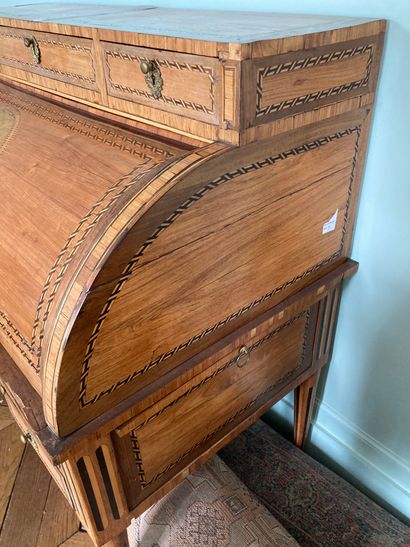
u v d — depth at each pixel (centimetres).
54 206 65
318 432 126
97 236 53
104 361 57
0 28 93
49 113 85
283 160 65
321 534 103
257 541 94
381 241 90
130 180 59
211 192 57
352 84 71
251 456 121
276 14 81
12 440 130
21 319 63
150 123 67
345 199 85
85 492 66
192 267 61
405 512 111
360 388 111
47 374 55
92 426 60
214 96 55
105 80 71
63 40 76
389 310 96
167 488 82
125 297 55
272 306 81
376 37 70
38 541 107
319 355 104
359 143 80
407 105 76
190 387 71
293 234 76
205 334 71
